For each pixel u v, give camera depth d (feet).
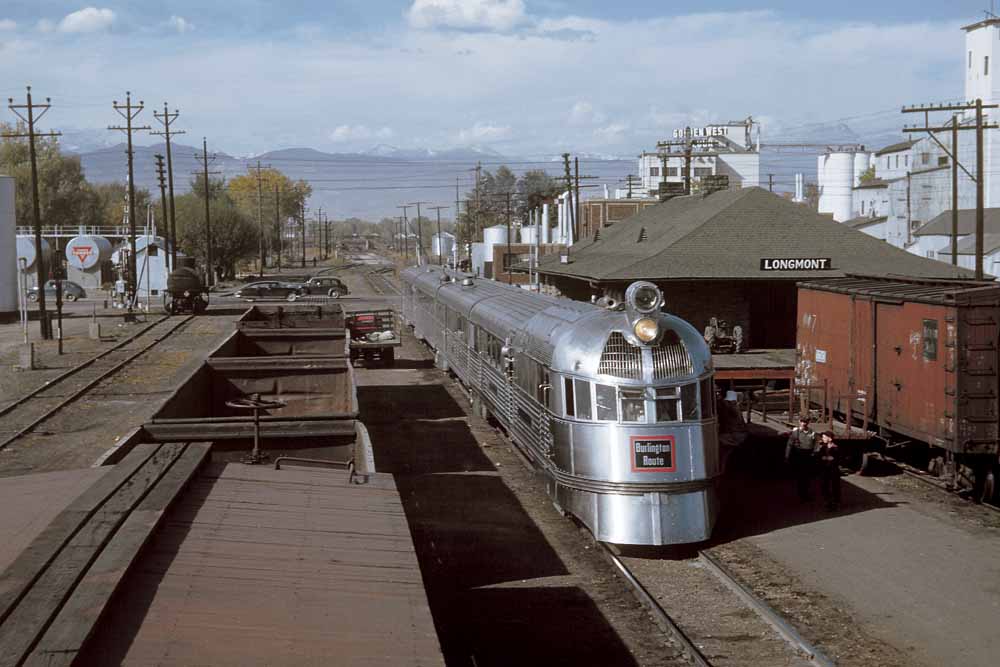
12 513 24.76
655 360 49.88
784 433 68.90
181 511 25.85
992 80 239.30
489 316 79.30
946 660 36.52
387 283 327.47
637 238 124.57
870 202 353.10
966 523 55.47
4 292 187.32
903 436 65.98
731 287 102.06
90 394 97.25
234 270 366.22
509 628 39.91
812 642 38.17
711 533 49.62
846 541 52.06
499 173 620.90
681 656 37.14
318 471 32.60
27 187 361.10
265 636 19.13
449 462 71.51
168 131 243.81
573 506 51.11
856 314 69.82
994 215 207.10
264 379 70.59
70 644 17.07
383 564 23.75
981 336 57.52
